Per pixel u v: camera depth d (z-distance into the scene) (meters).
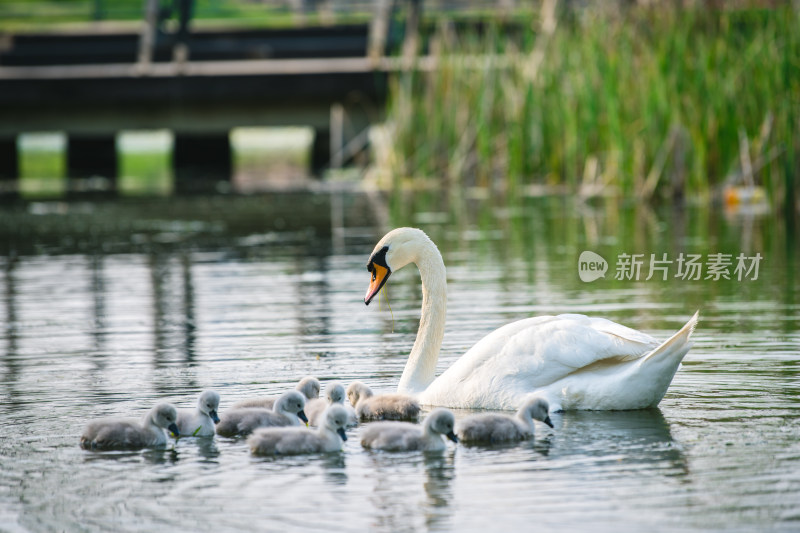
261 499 6.74
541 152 29.56
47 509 6.62
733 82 24.41
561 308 13.60
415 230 10.07
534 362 8.84
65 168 40.88
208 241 21.78
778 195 22.88
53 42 40.91
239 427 8.29
